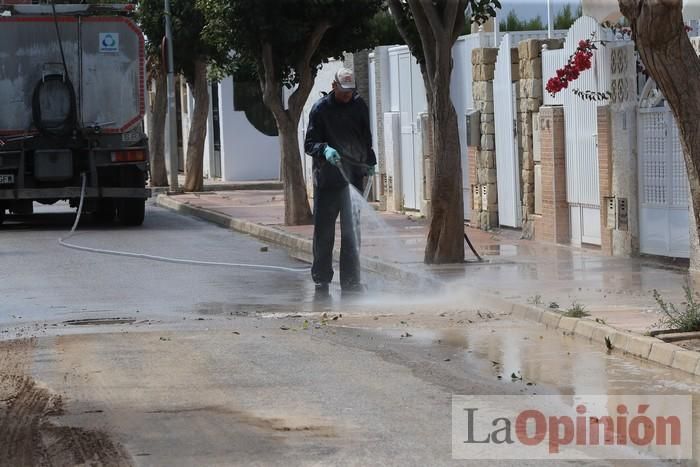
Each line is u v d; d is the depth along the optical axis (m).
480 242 36.91
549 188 35.59
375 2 45.50
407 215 47.84
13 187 47.03
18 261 35.56
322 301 26.52
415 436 14.56
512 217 39.00
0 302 27.12
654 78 19.92
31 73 46.28
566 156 34.97
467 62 42.56
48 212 56.81
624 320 21.45
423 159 46.06
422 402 16.36
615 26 32.56
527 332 21.92
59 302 26.97
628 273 28.31
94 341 21.28
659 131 30.00
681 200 29.48
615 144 31.69
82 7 46.47
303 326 22.61
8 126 46.25
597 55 32.44
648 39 19.33
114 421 15.38
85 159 47.12
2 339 21.81
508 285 26.77
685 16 28.78
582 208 34.34
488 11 32.47
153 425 15.16
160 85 74.25
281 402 16.39
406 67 48.31
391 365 18.91
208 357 19.62
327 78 59.31
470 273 29.20
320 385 17.45
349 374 18.22
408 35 32.44
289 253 38.22
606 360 19.28
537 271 29.25
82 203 46.41
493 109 40.06
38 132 46.22
